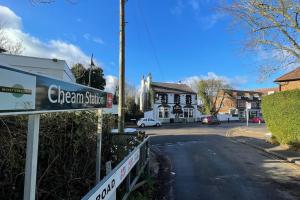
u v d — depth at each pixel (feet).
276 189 28.17
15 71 7.18
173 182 30.53
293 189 28.22
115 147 23.50
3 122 10.88
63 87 10.13
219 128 127.54
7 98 6.87
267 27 50.96
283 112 58.34
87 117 16.78
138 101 201.67
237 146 62.54
